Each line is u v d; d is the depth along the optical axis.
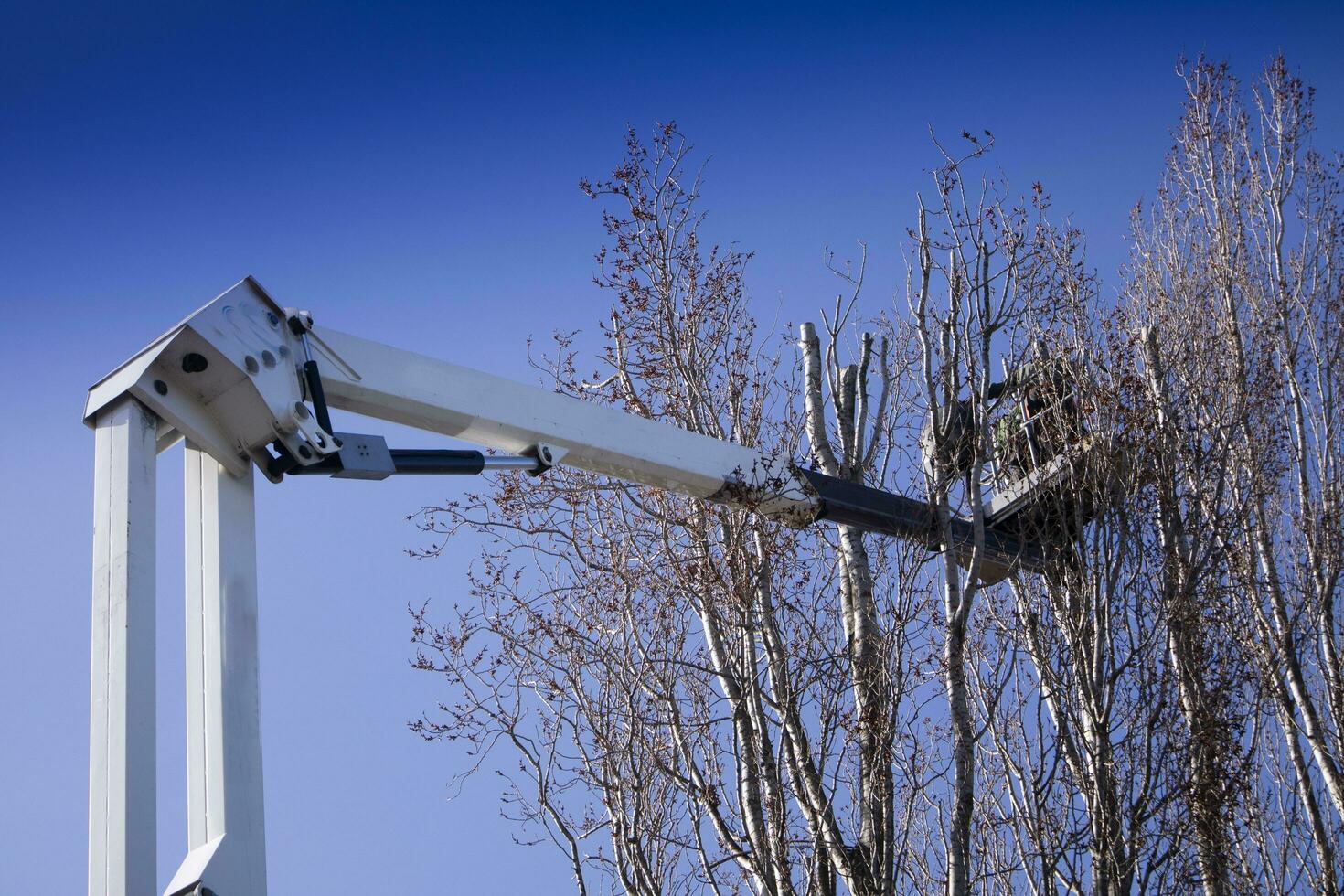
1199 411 12.95
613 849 9.55
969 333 10.49
